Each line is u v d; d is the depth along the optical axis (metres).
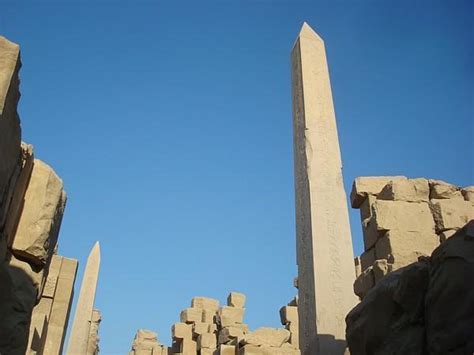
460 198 8.96
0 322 5.58
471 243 3.52
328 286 6.90
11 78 5.12
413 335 4.00
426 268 4.07
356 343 4.81
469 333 3.27
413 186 8.94
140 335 24.34
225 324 17.52
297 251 7.66
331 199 7.59
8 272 5.78
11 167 5.51
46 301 10.95
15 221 6.28
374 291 4.73
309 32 9.41
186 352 18.89
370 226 8.91
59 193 6.85
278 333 13.77
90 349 20.56
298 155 8.27
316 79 8.81
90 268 19.16
